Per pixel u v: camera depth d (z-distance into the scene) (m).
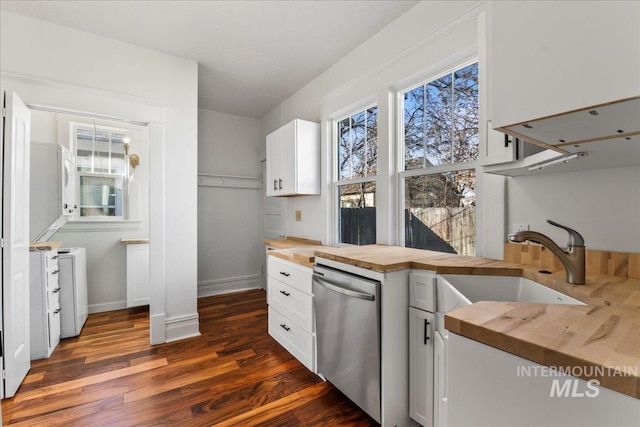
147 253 3.53
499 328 0.65
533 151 1.25
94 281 3.41
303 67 2.95
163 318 2.59
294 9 2.09
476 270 1.39
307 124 3.06
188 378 1.99
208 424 1.55
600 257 1.25
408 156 2.24
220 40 2.48
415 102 2.19
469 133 1.84
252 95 3.66
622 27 0.54
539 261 1.43
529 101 0.67
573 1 0.60
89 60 2.36
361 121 2.70
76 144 3.31
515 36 0.69
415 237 2.18
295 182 2.98
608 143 0.83
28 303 2.03
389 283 1.46
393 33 2.22
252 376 2.02
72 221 3.29
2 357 1.74
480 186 1.74
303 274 2.08
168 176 2.67
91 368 2.12
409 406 1.51
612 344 0.58
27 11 2.10
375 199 2.57
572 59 0.60
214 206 4.22
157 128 2.62
